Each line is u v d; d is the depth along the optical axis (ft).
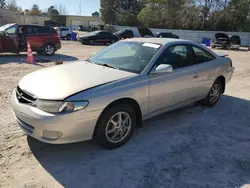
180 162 10.05
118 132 10.80
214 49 74.18
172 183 8.77
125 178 8.93
